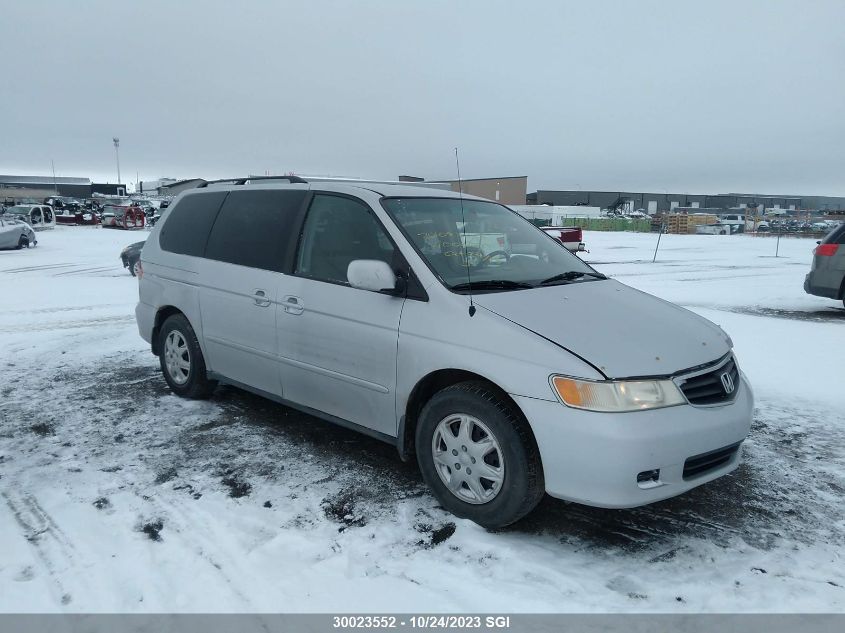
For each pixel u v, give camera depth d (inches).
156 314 218.5
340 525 131.8
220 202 202.5
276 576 113.6
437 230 157.5
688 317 151.4
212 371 200.5
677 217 1996.8
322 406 163.6
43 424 190.2
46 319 377.4
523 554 121.6
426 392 144.5
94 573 114.3
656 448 115.4
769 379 245.3
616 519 136.4
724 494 149.0
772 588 111.8
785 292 504.7
